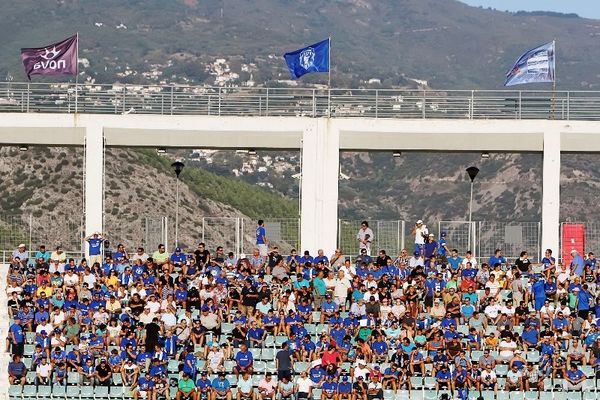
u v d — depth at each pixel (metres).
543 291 86.81
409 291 85.00
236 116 97.75
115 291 85.44
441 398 78.69
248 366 78.44
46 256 90.75
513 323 85.56
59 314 82.44
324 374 78.69
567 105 98.06
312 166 96.88
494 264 90.75
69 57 97.75
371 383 77.75
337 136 97.06
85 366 79.12
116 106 101.81
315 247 96.62
